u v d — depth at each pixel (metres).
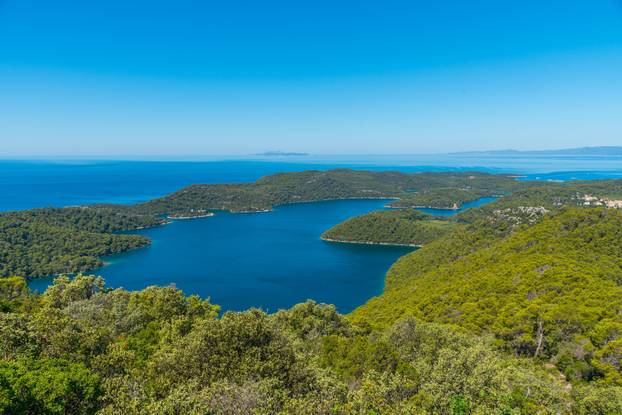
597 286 66.38
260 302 156.75
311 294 164.88
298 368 29.70
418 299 92.94
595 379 46.38
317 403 25.20
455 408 27.86
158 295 61.19
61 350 31.30
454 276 103.88
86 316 53.75
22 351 29.69
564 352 52.22
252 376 27.38
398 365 35.97
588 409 32.97
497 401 29.06
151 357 36.25
